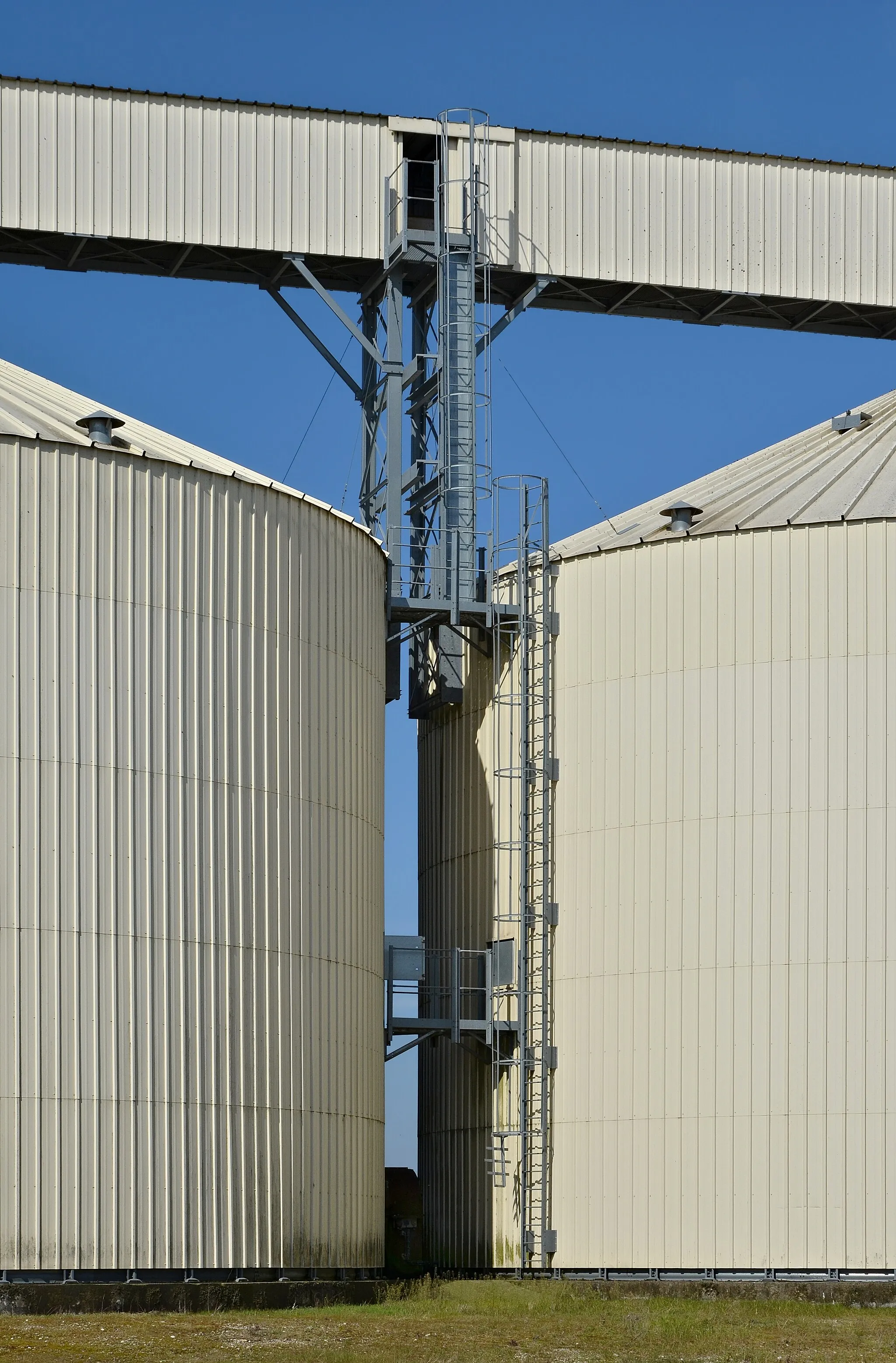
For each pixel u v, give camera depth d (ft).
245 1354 124.57
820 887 180.65
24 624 148.97
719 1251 179.63
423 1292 167.53
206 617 159.74
